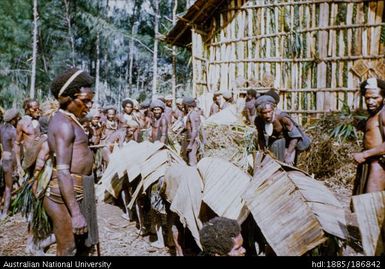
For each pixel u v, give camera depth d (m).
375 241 2.72
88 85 2.76
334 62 10.23
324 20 10.27
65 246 2.69
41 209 2.77
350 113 8.65
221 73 11.92
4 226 5.18
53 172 2.70
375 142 3.44
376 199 2.79
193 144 7.21
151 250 4.31
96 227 2.80
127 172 4.88
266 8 11.08
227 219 2.14
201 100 11.61
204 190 3.43
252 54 11.35
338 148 7.42
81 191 2.72
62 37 26.33
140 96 26.50
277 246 2.71
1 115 6.10
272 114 4.45
